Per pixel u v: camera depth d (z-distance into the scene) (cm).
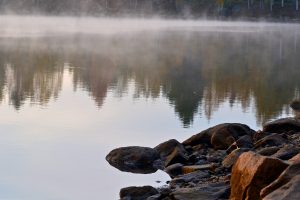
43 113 2145
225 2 13525
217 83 3388
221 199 1019
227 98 2752
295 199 766
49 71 3859
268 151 1232
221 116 2217
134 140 1711
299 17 12850
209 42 6975
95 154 1502
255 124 2073
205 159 1402
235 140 1495
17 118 2022
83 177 1282
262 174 899
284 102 2652
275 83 3422
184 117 2150
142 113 2209
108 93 2741
